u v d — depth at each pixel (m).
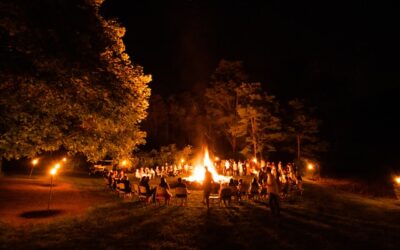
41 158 36.59
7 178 23.17
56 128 11.03
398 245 8.74
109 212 12.45
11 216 11.25
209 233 9.61
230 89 38.56
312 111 32.56
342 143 37.84
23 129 10.10
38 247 8.06
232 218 11.64
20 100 9.45
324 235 9.49
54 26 9.26
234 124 38.34
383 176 28.50
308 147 31.62
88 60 10.16
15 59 9.12
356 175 29.95
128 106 13.17
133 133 14.90
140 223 10.69
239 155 39.97
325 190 20.48
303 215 12.32
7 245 8.12
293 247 8.38
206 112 42.97
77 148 12.67
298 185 18.08
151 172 27.66
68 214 11.96
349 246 8.55
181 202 14.75
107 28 14.80
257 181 16.69
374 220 11.89
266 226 10.48
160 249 8.12
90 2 13.09
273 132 33.94
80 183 22.78
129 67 15.45
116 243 8.50
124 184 16.38
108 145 13.80
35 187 19.06
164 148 36.97
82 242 8.52
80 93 10.83
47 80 9.55
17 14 8.35
